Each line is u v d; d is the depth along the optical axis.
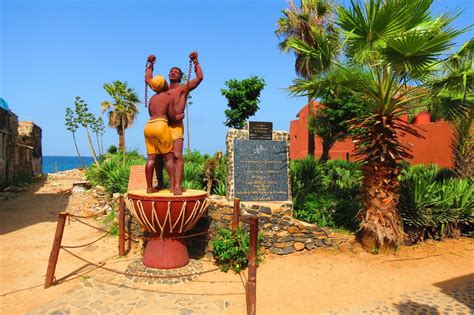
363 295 5.28
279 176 7.76
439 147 16.00
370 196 6.96
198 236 7.16
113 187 11.48
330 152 23.33
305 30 14.31
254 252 4.52
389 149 6.68
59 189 17.12
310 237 7.17
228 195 7.56
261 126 7.87
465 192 7.87
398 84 6.58
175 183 5.91
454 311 4.66
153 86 5.98
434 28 6.06
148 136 5.82
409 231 7.50
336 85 6.87
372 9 6.18
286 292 5.43
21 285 5.56
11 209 11.70
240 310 4.76
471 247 7.36
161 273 5.75
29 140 23.53
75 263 6.55
